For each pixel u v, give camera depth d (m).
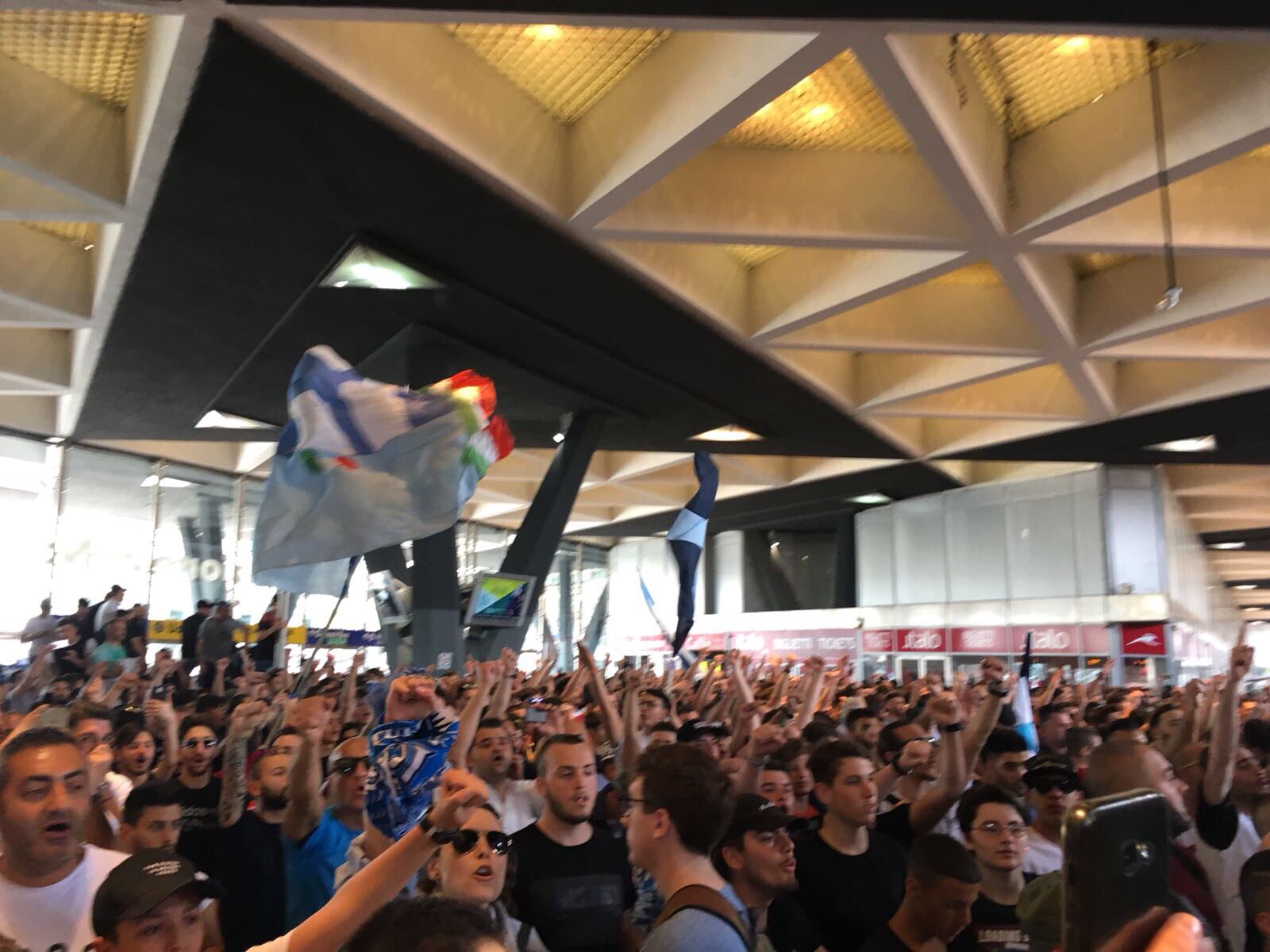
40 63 10.25
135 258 12.59
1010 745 6.02
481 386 7.50
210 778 6.02
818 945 4.34
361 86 8.98
